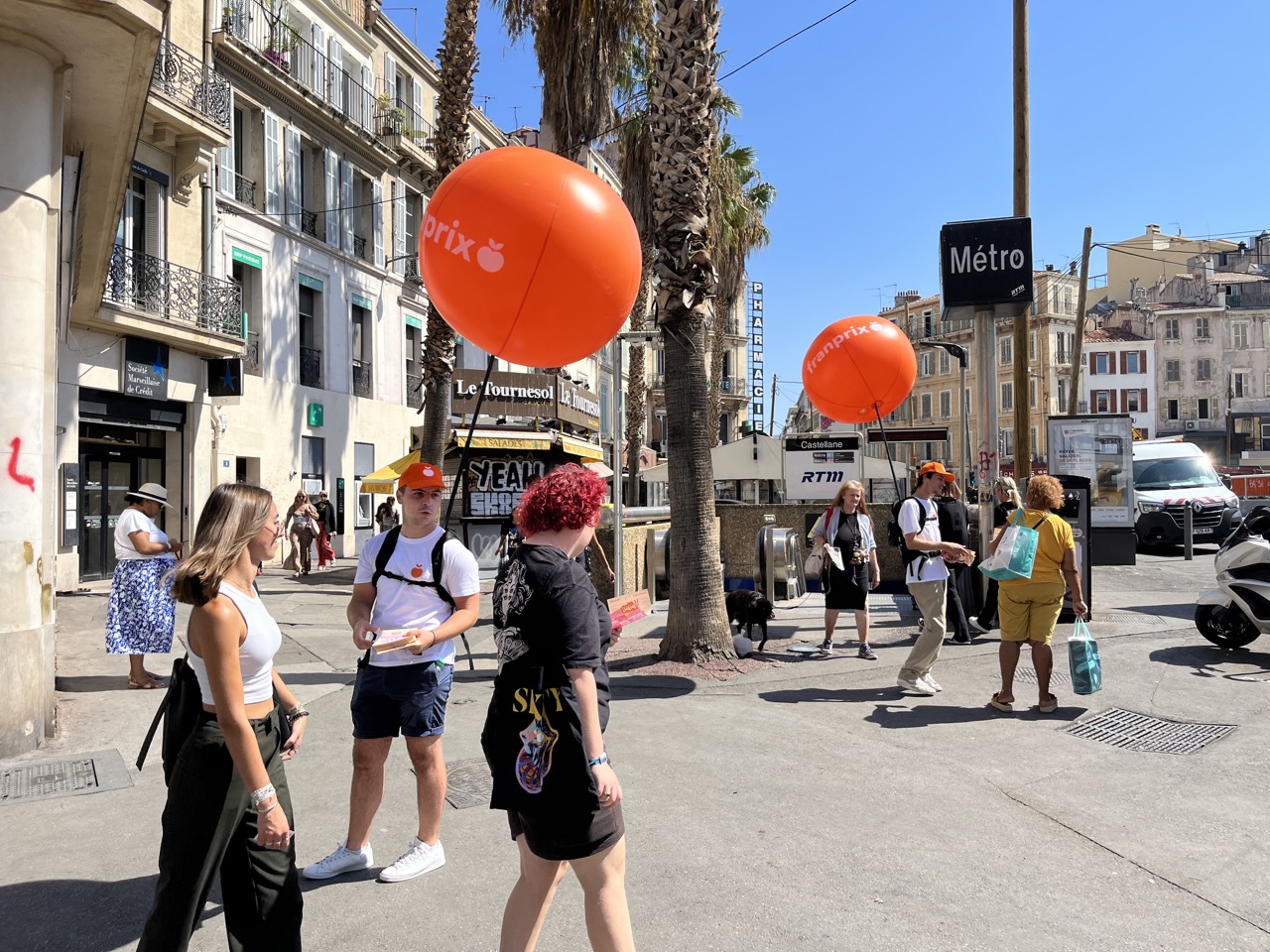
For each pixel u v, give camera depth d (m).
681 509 7.53
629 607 4.08
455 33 12.84
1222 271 70.88
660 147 7.59
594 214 4.13
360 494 24.59
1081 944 3.03
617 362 9.29
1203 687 6.41
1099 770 4.81
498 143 33.22
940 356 70.25
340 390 23.59
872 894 3.38
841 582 7.71
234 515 2.61
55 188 5.67
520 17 13.55
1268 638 8.11
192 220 17.59
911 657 6.46
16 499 5.30
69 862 3.79
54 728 5.65
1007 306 8.80
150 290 15.95
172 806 2.58
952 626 8.26
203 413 17.98
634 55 16.70
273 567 19.84
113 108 7.39
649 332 8.86
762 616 8.05
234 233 19.36
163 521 17.41
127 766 5.13
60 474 13.91
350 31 24.25
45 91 5.55
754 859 3.70
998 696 5.99
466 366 29.59
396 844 3.91
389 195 26.50
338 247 23.55
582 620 2.46
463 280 4.15
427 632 3.39
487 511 16.52
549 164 4.21
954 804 4.32
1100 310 71.62
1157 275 71.56
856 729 5.63
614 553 11.00
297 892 2.73
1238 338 64.69
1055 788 4.54
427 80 28.77
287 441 21.19
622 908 2.49
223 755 2.59
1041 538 5.85
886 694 6.50
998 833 3.97
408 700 3.55
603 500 2.67
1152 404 65.06
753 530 13.20
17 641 5.31
